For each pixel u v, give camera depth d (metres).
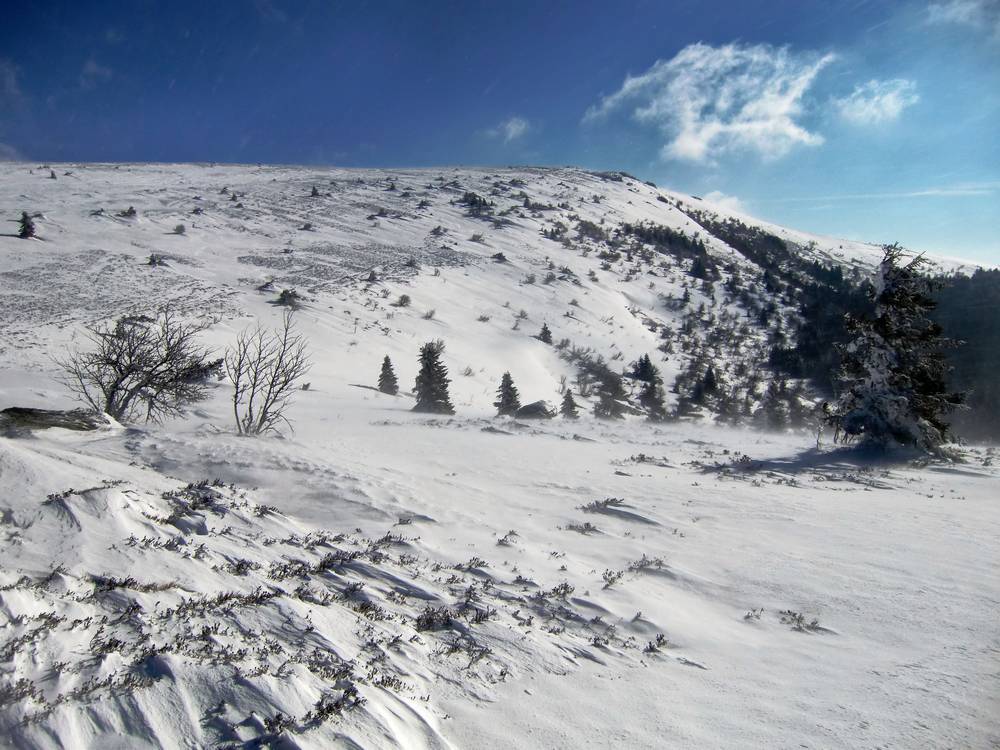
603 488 12.58
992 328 57.31
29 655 3.56
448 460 14.97
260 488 10.21
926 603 6.25
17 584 4.43
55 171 170.12
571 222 197.62
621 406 74.81
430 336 88.44
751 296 162.88
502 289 124.38
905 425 19.23
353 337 77.31
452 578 6.89
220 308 73.25
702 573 7.63
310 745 3.33
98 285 73.25
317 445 14.62
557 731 3.96
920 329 20.02
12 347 46.47
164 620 4.44
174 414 20.06
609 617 6.15
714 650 5.46
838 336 112.56
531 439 21.23
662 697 4.50
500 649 5.17
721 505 11.29
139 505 6.92
